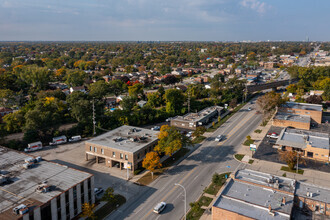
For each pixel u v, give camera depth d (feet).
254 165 272.51
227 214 167.53
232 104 497.46
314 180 241.35
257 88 620.08
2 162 225.56
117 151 262.47
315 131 370.53
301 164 273.95
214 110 460.14
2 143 317.22
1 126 366.43
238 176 212.84
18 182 192.13
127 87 636.89
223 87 605.73
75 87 633.61
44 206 165.48
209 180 242.37
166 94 463.83
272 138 344.69
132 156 253.44
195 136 357.20
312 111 406.21
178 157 293.64
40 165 221.87
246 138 349.82
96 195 219.41
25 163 222.07
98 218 190.60
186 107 494.59
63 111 440.86
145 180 244.22
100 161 285.43
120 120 402.72
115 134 307.17
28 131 328.70
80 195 193.67
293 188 190.19
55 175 204.03
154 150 271.69
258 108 454.40
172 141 262.88
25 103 501.15
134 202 209.87
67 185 188.96
